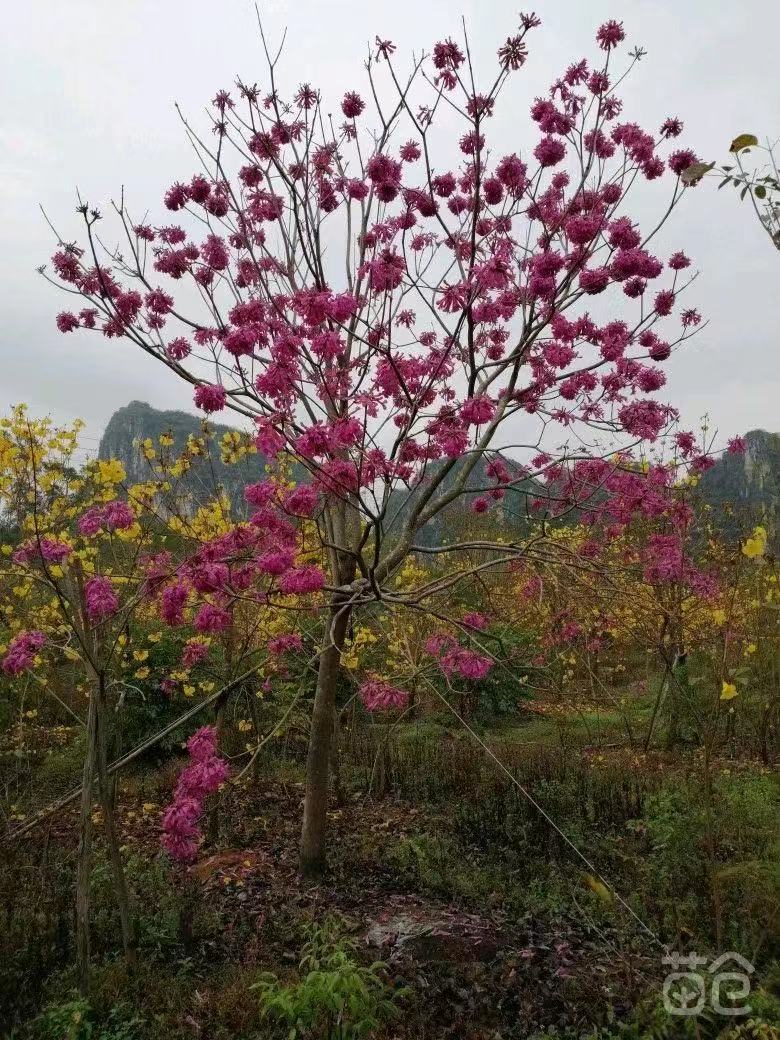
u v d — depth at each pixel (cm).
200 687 736
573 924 390
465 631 410
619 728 831
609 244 399
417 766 685
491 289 413
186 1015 309
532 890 430
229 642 559
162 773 684
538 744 736
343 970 250
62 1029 285
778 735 695
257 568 368
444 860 484
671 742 714
